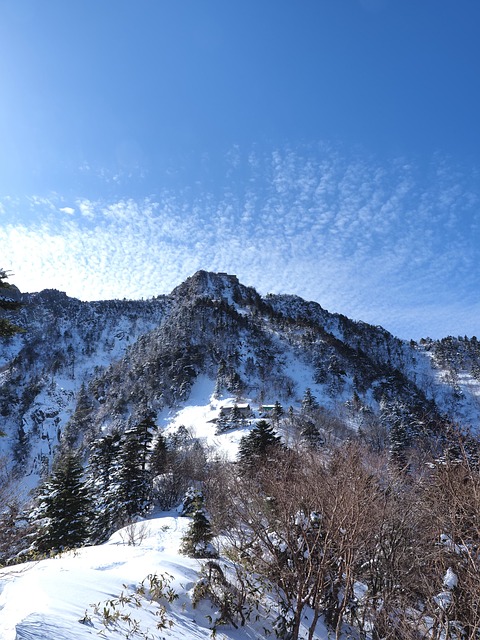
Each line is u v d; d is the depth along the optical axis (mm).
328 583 9656
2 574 8977
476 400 147875
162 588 7727
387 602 9617
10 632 5062
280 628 8219
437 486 12023
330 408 112688
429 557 10320
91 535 34312
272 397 123500
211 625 7523
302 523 9930
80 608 6262
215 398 121688
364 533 10055
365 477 11195
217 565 8766
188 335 162375
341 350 167000
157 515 39156
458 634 8344
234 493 13688
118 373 159125
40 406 152000
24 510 22656
